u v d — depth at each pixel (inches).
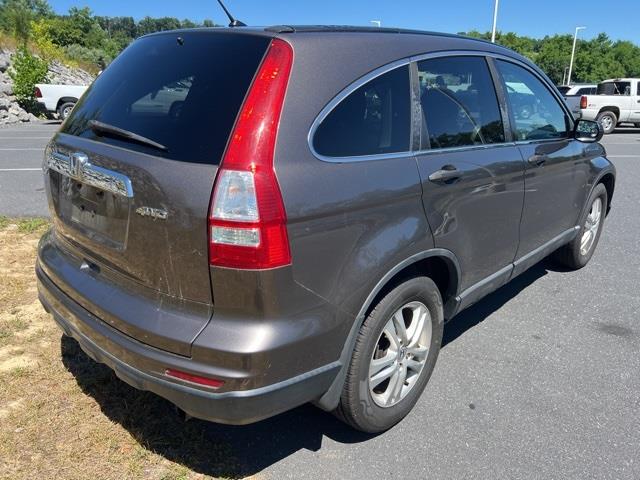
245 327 82.0
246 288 80.6
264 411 85.0
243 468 101.3
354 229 91.6
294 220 82.7
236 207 79.2
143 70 103.7
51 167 113.1
